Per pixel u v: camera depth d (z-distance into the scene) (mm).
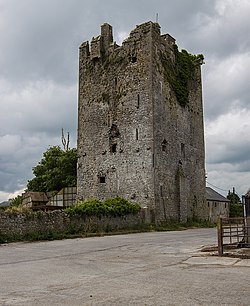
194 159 49969
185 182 46594
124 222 36094
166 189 43438
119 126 44781
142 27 45250
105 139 45625
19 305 8844
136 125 43562
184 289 10336
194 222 47469
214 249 19219
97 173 45438
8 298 9562
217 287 10547
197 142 51281
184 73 49750
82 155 47094
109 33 48375
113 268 14227
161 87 45000
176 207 44906
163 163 43438
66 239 27859
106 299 9344
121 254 18562
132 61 45312
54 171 57625
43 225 28047
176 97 47875
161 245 22500
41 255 18500
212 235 30797
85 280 11883
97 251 19906
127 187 42938
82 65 49094
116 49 46781
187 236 29797
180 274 12672
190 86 51125
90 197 45469
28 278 12352
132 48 45469
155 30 45469
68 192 49562
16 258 17469
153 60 44250
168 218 43031
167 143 44656
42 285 11180
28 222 27094
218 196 74188
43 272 13523
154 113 42969
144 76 44000
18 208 28438
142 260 16297
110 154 44875
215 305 8680
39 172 60844
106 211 33719
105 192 44469
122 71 45719
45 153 62062
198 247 20938
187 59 50938
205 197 51375
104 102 46438
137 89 44219
